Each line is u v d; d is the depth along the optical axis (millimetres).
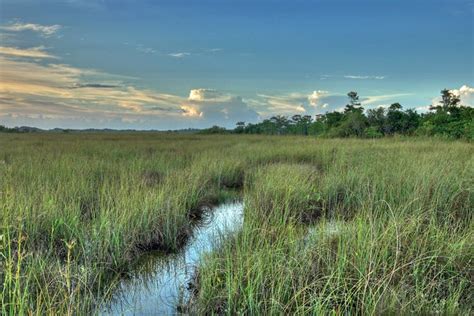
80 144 21328
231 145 22078
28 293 3725
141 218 6371
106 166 10875
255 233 5484
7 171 8742
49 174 9016
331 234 5430
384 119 36312
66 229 5809
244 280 4285
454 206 6953
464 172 8383
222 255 5051
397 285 4094
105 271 5125
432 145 17531
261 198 7867
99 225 5984
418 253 4531
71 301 3848
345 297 3848
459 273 4270
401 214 5684
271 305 3867
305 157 15500
